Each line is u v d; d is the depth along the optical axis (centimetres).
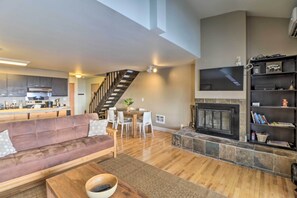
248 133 321
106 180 155
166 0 248
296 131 271
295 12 227
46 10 160
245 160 283
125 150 355
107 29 210
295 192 211
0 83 484
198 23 371
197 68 389
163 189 216
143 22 201
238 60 328
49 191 155
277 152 266
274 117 313
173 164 290
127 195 138
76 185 154
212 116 368
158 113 555
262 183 232
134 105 636
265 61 309
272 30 316
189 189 216
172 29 265
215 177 247
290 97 297
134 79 632
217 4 313
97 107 726
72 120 314
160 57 377
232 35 338
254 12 319
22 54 340
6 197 198
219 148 310
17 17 174
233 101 335
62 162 239
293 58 287
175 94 507
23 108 484
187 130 408
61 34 226
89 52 326
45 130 275
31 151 238
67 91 643
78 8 157
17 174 200
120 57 373
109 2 156
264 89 300
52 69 565
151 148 369
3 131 235
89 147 273
